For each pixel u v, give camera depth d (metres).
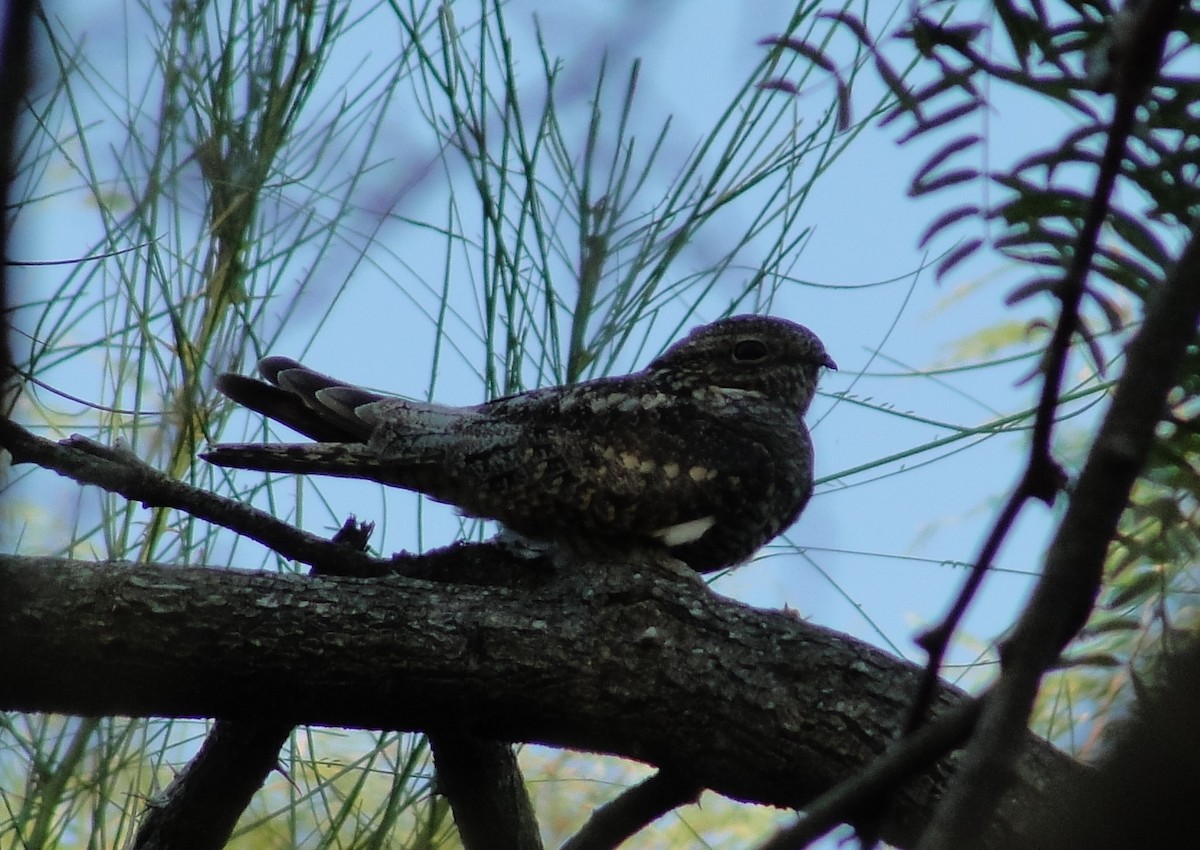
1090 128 3.89
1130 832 2.54
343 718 5.87
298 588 5.74
